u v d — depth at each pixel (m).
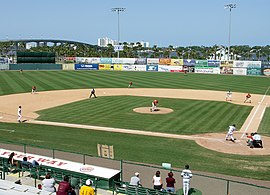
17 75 91.00
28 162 19.75
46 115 42.31
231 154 27.31
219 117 41.12
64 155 26.03
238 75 106.12
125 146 29.28
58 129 35.22
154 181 18.19
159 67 117.69
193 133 33.59
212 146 29.41
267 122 38.78
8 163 20.73
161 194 16.53
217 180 21.55
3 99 54.09
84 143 30.12
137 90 67.00
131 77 93.12
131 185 17.34
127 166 24.00
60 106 48.59
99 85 73.62
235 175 22.69
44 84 73.00
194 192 19.45
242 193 19.53
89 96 58.19
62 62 136.75
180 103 51.25
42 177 19.36
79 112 44.06
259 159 26.14
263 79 93.38
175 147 29.08
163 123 37.72
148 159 25.89
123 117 40.78
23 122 38.56
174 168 24.00
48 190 15.52
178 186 20.52
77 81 80.12
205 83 81.12
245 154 27.34
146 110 45.31
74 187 16.97
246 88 72.25
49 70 111.38
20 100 53.44
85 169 19.62
